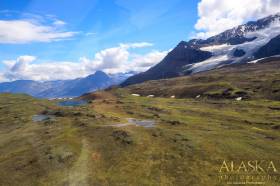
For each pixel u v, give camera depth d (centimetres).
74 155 6081
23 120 11581
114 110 13088
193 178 4984
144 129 8044
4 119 12350
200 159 5719
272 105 13550
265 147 6297
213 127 8694
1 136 8956
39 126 9656
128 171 5353
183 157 5856
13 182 5250
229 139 6975
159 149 6359
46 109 14300
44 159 5962
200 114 11675
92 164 5662
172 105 15325
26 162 6003
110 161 5791
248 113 11812
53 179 5153
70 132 7969
